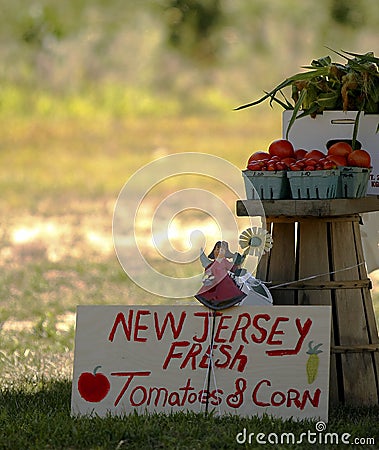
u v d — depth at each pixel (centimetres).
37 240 2712
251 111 5638
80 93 5744
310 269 1096
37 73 5800
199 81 5975
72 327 1639
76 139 4950
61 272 2203
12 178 4003
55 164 4362
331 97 1141
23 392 1209
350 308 1095
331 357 1088
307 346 1023
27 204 3394
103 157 4528
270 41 6003
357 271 1106
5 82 5712
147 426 990
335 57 5591
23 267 2278
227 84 5928
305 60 5888
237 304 1031
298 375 1023
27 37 5884
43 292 1964
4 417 1067
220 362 1031
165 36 6103
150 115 5581
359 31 5569
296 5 5950
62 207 3328
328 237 1098
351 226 1109
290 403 1023
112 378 1038
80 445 973
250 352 1030
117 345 1040
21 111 5453
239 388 1029
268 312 1029
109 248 2572
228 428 990
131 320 1041
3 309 1794
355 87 1130
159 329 1038
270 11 6022
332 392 1091
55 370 1351
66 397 1174
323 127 1145
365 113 1138
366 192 1101
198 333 1034
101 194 3609
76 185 3822
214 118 5509
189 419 1016
